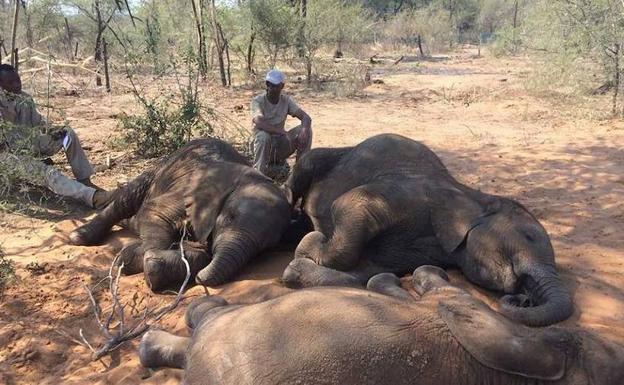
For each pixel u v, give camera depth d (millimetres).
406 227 5738
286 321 3680
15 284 5984
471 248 5461
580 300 5297
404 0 47438
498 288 5320
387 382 3490
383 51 36219
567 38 15977
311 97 16859
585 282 5605
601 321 4984
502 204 5574
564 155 9977
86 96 15812
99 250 6801
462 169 9336
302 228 6840
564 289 4988
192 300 5621
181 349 4574
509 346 3604
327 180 6711
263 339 3625
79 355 5043
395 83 20078
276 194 6324
